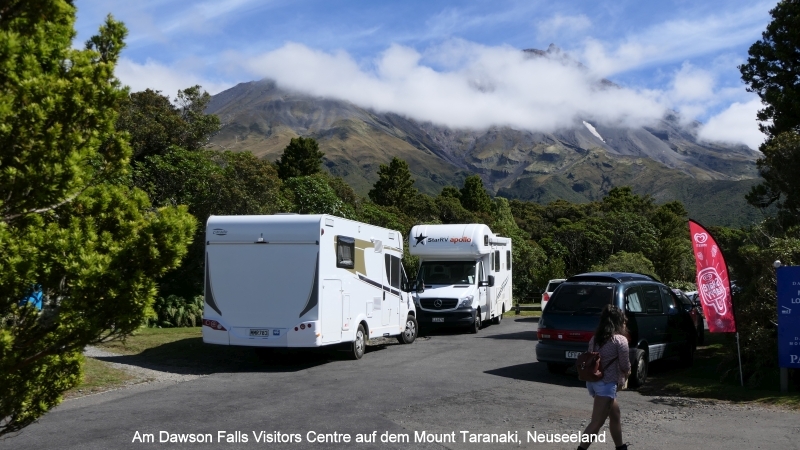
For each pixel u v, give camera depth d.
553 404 9.92
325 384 11.37
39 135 4.52
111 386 11.25
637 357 11.60
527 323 25.09
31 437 7.68
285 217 13.46
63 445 7.32
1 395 4.71
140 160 24.72
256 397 10.16
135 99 25.61
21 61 4.57
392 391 10.67
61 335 4.66
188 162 22.20
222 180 21.94
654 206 81.75
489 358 14.89
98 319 4.70
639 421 8.96
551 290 24.36
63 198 4.68
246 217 13.67
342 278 14.15
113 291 4.65
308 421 8.49
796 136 15.04
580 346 11.84
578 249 57.19
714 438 7.96
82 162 4.76
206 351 15.60
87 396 10.34
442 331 21.69
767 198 17.84
